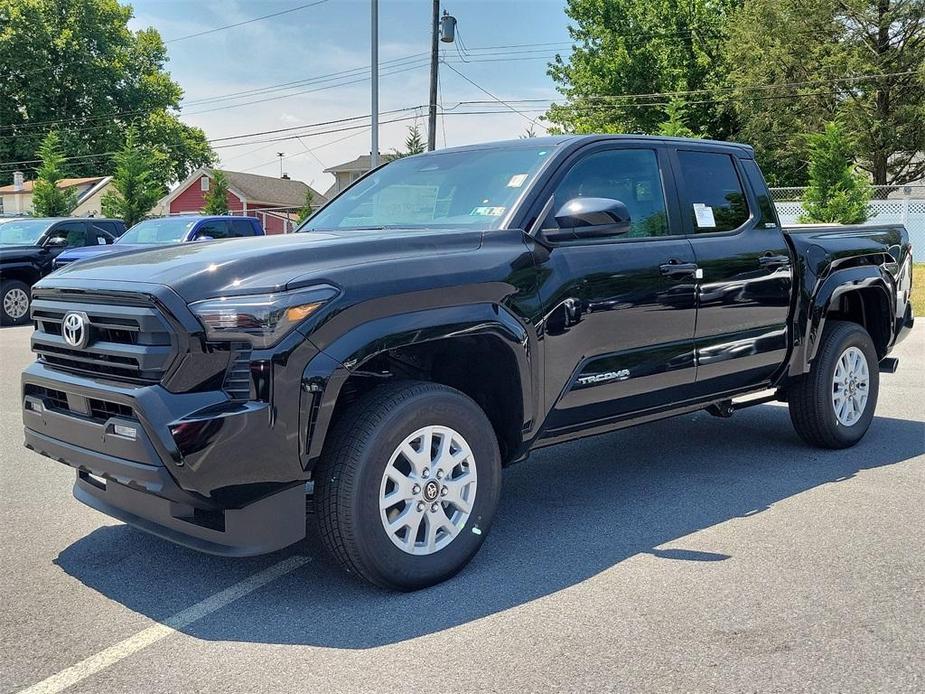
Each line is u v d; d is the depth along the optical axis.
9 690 2.80
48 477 5.41
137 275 3.38
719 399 5.07
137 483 3.25
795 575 3.68
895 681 2.81
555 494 4.96
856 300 6.20
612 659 2.96
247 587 3.65
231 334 3.14
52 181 38.12
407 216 4.57
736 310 4.93
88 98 62.62
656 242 4.57
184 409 3.12
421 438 3.55
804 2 33.56
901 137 33.53
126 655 3.04
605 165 4.52
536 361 3.92
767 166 36.97
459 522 3.69
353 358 3.29
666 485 5.11
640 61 39.47
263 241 3.89
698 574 3.71
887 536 4.16
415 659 2.98
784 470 5.39
